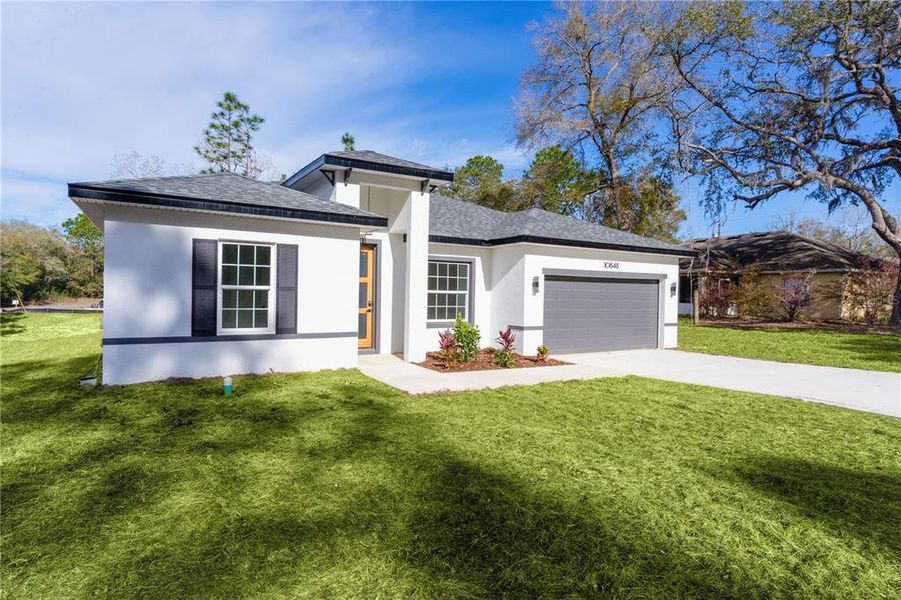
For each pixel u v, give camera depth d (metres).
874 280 20.94
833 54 19.56
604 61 26.77
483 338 12.62
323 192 10.92
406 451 4.53
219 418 5.58
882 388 8.17
